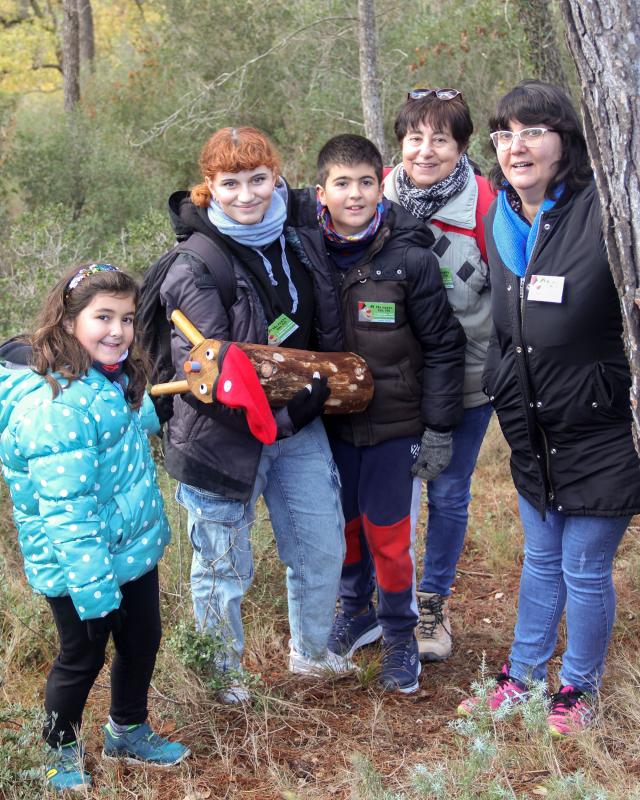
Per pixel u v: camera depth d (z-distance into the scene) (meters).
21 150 12.46
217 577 3.54
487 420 3.98
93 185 12.17
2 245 9.50
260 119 12.21
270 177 3.23
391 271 3.49
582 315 3.06
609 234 2.74
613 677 3.69
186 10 12.40
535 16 7.88
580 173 3.08
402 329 3.54
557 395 3.17
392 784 3.14
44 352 2.86
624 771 3.05
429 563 4.14
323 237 3.55
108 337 2.90
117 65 16.89
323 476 3.56
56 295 2.91
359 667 3.88
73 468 2.81
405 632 3.81
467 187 3.70
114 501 3.00
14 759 2.95
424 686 3.88
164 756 3.27
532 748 3.21
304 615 3.74
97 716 3.61
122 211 11.95
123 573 3.03
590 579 3.29
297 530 3.60
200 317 3.24
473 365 3.84
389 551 3.70
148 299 3.47
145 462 3.10
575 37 2.65
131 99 13.78
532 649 3.56
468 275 3.72
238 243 3.28
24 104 21.69
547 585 3.50
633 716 3.34
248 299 3.31
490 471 6.32
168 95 13.04
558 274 3.07
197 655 3.47
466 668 4.03
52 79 22.14
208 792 3.14
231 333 3.33
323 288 3.55
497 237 3.28
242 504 3.47
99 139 12.63
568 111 3.07
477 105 10.16
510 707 3.39
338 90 10.92
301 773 3.27
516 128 3.09
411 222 3.55
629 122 2.60
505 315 3.28
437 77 10.45
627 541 5.08
